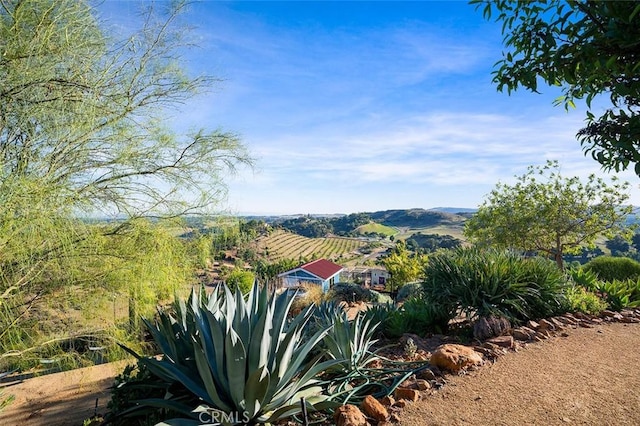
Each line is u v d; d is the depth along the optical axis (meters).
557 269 7.02
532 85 2.23
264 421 3.16
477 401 3.35
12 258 3.98
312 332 5.41
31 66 4.13
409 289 14.13
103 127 4.73
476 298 5.94
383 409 3.14
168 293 5.59
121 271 4.88
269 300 4.27
